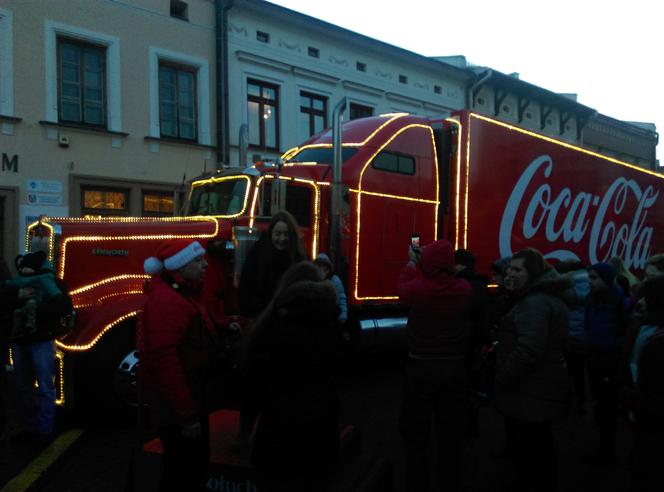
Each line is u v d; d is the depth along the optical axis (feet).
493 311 18.99
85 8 42.32
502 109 76.13
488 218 29.27
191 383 10.02
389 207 26.35
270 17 53.06
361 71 61.05
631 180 41.50
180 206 25.41
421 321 12.64
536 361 11.30
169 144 46.96
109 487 14.19
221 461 11.19
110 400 18.40
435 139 29.01
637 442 8.99
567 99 83.51
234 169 23.56
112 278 19.70
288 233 12.62
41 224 19.47
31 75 40.01
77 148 42.11
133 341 18.86
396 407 21.07
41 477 14.60
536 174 32.37
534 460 11.74
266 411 9.65
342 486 11.07
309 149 27.27
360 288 25.25
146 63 45.57
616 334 15.39
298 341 9.48
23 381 17.07
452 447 12.50
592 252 37.29
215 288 21.24
